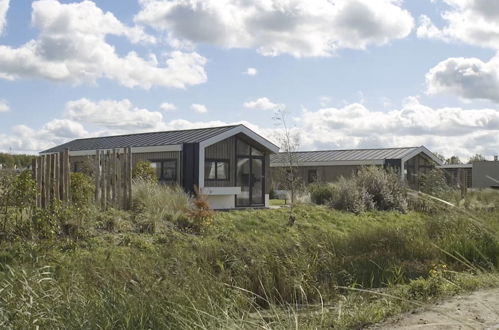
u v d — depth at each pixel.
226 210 20.80
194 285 6.75
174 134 26.88
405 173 36.84
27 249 9.35
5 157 18.41
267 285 7.64
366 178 24.19
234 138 25.30
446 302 6.23
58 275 7.17
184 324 5.48
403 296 6.74
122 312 5.55
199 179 23.33
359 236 12.41
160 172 24.62
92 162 17.00
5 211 10.98
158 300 5.89
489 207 6.64
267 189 26.44
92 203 14.52
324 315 5.95
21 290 5.58
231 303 6.28
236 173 25.31
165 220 14.62
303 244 9.93
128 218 14.29
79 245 11.13
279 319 5.59
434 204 5.89
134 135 29.78
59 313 5.41
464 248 9.73
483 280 7.35
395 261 9.97
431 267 9.23
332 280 8.30
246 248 9.39
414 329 5.05
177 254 9.66
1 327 4.84
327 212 20.27
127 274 7.25
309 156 40.59
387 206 22.66
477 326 4.97
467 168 37.97
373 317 5.75
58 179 14.05
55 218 11.45
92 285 6.62
